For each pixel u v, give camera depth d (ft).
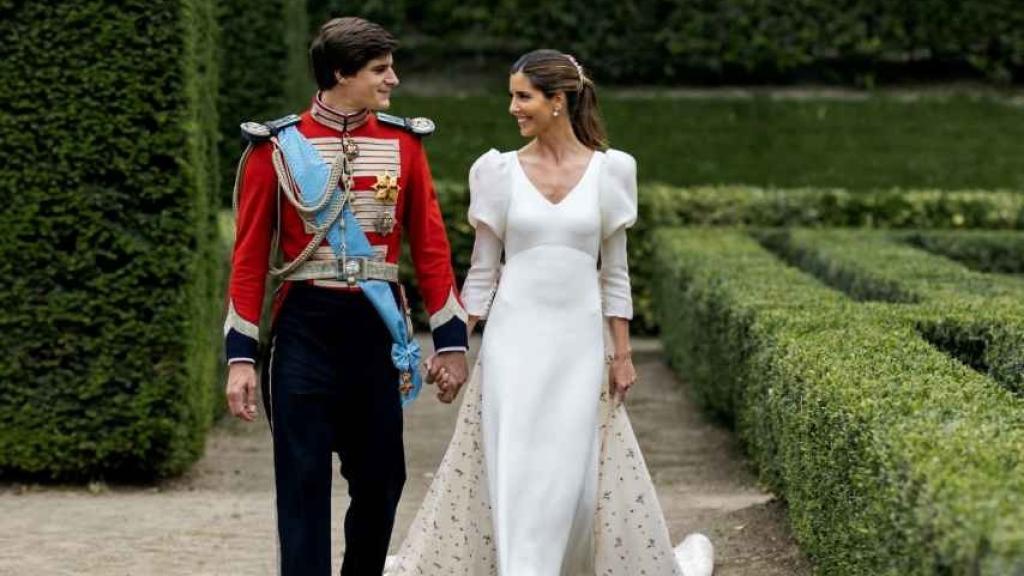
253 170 16.06
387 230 16.17
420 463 30.09
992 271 46.52
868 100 64.90
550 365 17.12
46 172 26.03
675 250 40.29
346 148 16.07
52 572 20.20
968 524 10.76
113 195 26.22
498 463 16.90
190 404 27.30
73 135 25.99
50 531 22.98
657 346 47.91
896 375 17.19
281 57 47.70
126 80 26.03
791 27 64.23
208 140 30.01
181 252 26.55
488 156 17.53
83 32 25.94
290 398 15.83
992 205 51.01
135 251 26.35
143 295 26.50
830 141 61.82
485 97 63.26
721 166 60.03
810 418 17.89
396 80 16.25
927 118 63.46
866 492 14.64
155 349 26.61
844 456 15.89
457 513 17.67
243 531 23.04
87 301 26.35
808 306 25.58
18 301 26.27
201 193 27.30
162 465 27.07
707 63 64.75
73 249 26.30
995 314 23.30
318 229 15.92
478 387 17.62
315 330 15.93
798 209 50.72
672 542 22.39
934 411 14.73
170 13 26.08
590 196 17.35
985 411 14.75
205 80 29.25
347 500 25.75
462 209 50.03
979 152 61.21
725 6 64.23
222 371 34.63
